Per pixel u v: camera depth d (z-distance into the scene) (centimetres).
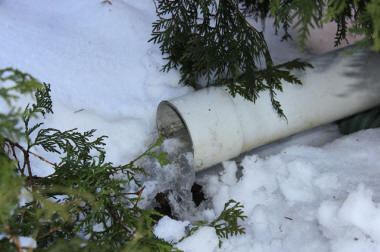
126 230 157
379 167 246
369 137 274
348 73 273
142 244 153
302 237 211
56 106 264
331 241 199
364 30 141
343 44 364
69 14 342
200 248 206
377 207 197
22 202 169
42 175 227
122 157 265
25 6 334
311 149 275
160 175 263
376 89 275
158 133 282
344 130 306
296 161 250
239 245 213
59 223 156
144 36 339
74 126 261
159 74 310
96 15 343
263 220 228
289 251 206
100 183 171
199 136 240
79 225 152
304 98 267
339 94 272
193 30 282
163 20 281
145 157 269
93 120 269
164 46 297
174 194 256
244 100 256
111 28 337
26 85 106
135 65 314
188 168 263
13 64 273
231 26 272
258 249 210
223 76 302
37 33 307
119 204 167
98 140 195
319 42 371
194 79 289
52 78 280
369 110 302
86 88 288
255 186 253
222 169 279
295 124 271
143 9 367
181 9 269
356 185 233
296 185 240
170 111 278
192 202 256
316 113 272
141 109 292
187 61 297
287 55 360
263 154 293
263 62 342
